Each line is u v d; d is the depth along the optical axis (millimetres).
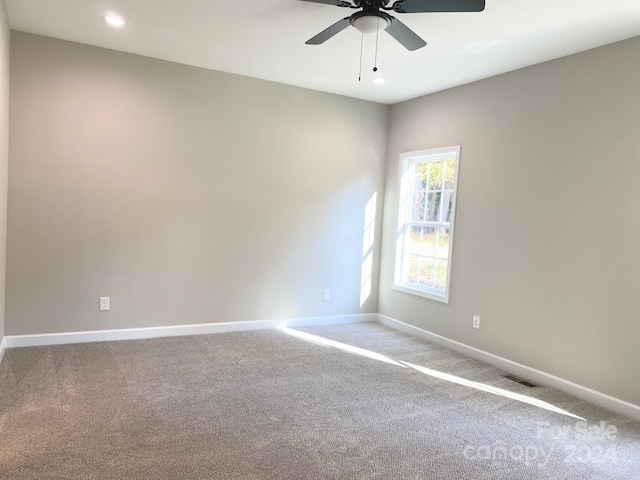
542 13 2775
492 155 4078
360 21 2434
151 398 2975
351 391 3275
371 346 4434
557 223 3529
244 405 2947
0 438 2393
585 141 3336
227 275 4617
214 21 3211
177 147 4273
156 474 2133
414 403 3119
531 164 3729
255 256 4746
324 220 5102
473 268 4262
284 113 4758
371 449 2473
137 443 2400
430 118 4801
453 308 4465
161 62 4145
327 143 5039
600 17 2795
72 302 3971
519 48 3375
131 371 3434
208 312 4559
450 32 3121
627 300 3090
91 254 4008
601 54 3236
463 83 4367
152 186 4199
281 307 4945
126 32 3518
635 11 2697
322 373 3611
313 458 2350
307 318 5113
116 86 3982
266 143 4695
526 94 3773
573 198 3418
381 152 5398
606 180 3207
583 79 3352
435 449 2510
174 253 4344
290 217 4898
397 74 4195
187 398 3004
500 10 2750
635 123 3041
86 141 3910
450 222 4520
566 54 3443
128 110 4047
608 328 3197
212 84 4383
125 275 4152
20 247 3748
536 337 3682
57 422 2590
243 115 4551
